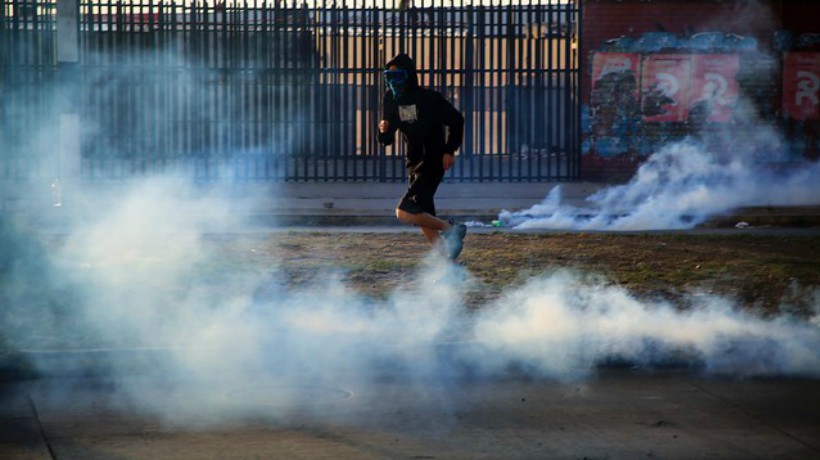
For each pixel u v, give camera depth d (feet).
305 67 71.26
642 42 71.41
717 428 22.03
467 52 71.61
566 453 20.30
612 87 71.67
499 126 70.54
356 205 59.16
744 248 44.52
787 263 40.34
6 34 67.51
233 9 71.41
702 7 71.26
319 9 71.67
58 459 19.92
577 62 71.87
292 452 20.38
